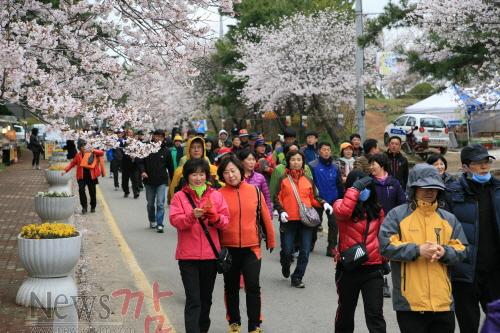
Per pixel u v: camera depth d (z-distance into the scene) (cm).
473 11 1894
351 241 600
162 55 1057
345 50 3353
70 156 2795
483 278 573
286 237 886
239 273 668
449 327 490
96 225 1380
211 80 4616
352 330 614
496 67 1917
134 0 991
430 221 505
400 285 496
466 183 571
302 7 3881
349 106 3722
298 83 3431
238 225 655
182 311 751
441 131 3192
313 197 888
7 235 1190
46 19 991
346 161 1126
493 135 3506
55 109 818
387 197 771
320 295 837
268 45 3531
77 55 988
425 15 1958
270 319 728
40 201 1153
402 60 2061
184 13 1003
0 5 906
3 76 769
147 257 1068
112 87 1051
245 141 1491
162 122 5253
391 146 1052
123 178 1950
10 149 3381
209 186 630
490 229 565
